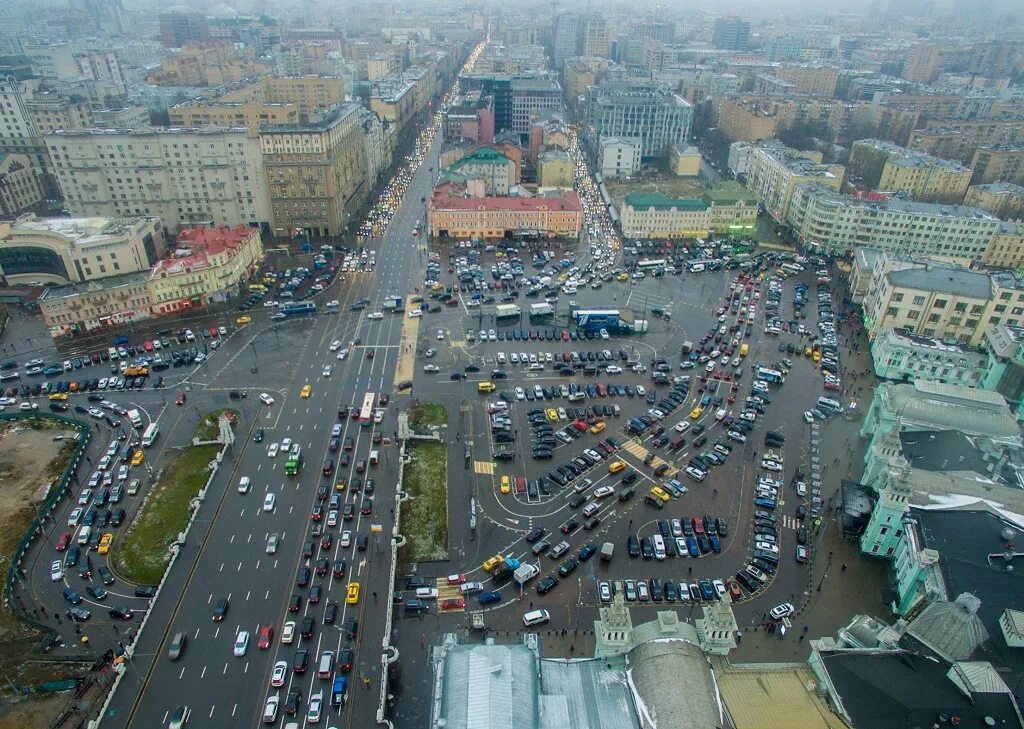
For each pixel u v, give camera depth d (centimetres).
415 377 18988
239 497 14225
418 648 11206
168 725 9750
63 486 14312
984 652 8962
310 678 10569
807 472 15650
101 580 12275
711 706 8019
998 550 10762
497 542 13400
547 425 16888
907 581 11631
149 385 18250
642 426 16925
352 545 13112
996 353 17438
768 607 12169
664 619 8962
